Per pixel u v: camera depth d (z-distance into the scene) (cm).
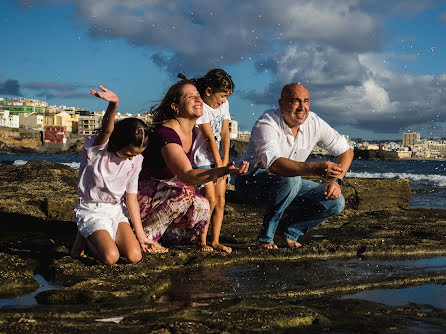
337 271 288
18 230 421
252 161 354
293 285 251
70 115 13038
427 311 201
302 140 352
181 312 189
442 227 475
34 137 11400
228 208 573
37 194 511
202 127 339
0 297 215
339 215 575
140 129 271
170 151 288
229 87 343
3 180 646
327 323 183
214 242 350
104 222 287
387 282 256
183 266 299
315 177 750
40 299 213
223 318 183
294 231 364
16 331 160
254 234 435
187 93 307
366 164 6425
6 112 12362
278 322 180
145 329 166
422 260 328
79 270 262
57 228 444
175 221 331
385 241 392
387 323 184
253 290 240
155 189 317
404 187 730
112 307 199
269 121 338
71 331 162
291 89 330
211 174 259
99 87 256
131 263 290
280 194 340
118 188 291
